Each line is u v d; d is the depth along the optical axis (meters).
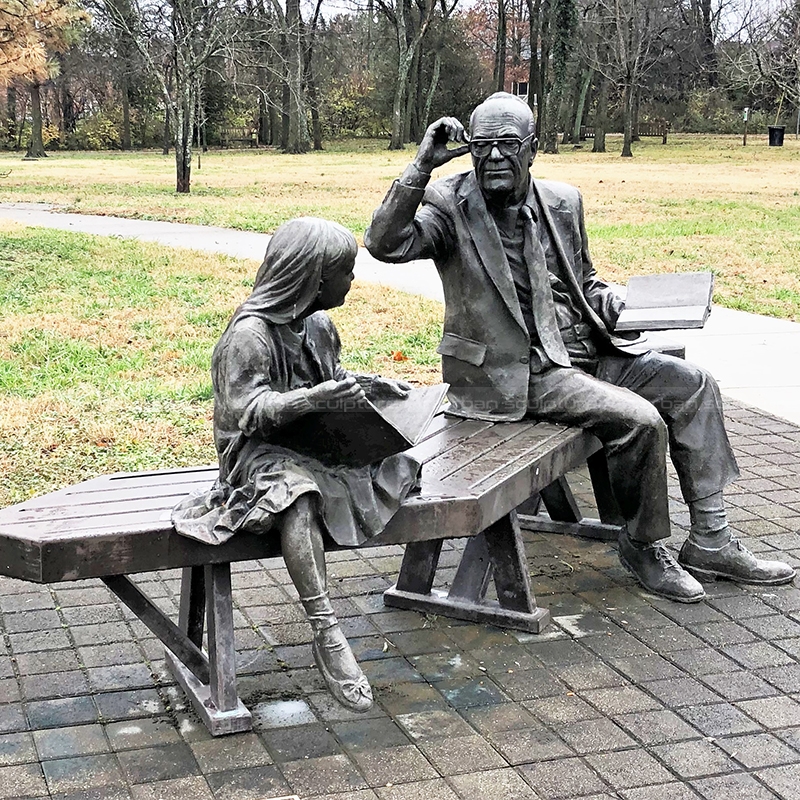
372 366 8.73
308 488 3.35
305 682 3.88
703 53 64.69
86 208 21.81
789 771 3.36
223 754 3.40
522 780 3.28
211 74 53.59
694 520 4.90
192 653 3.64
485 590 4.46
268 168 38.19
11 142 62.88
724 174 34.19
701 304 4.95
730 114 65.12
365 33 61.47
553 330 4.61
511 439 4.39
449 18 60.06
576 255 4.85
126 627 4.30
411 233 4.39
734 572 4.82
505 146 4.34
